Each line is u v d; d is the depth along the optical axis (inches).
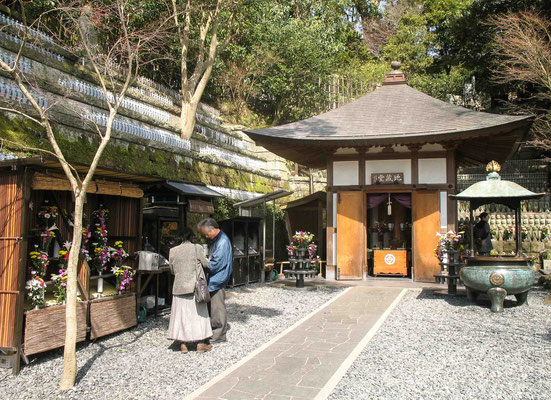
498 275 306.8
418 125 462.6
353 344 223.9
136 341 229.3
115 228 260.8
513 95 1000.2
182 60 529.7
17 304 181.3
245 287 426.9
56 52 409.4
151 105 514.0
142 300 289.1
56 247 222.1
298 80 820.6
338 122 509.0
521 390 159.6
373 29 1266.0
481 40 908.6
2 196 191.2
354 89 981.2
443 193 468.4
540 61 577.3
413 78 1040.2
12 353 179.9
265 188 643.5
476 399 151.6
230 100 850.8
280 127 506.6
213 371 183.3
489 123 418.0
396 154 486.3
